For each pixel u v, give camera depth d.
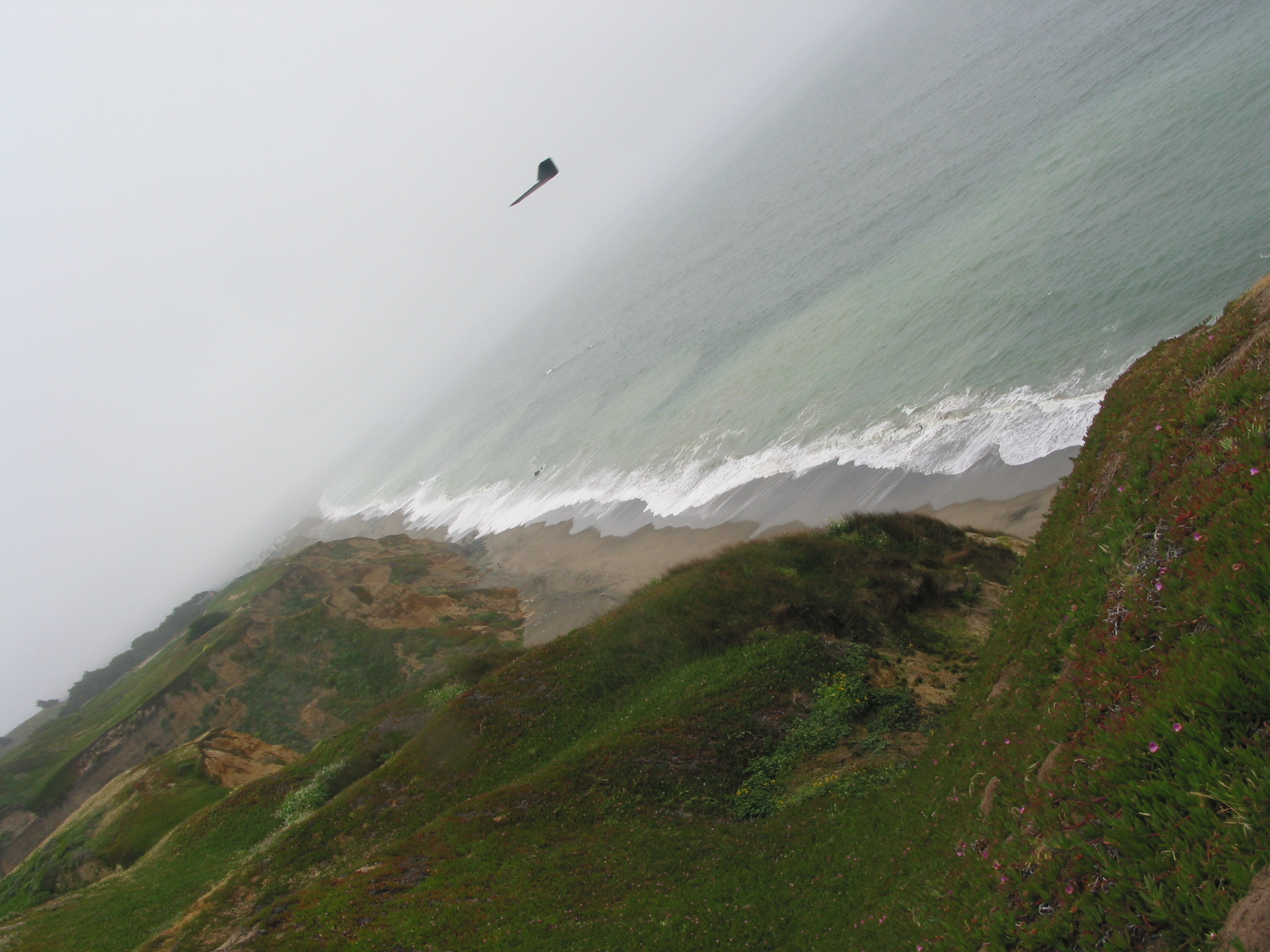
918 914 8.79
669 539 62.44
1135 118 63.91
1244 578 5.66
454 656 63.81
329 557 93.00
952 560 31.62
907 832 13.59
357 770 35.88
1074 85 87.44
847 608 28.55
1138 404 16.20
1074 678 8.25
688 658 29.39
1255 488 6.24
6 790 81.44
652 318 158.62
